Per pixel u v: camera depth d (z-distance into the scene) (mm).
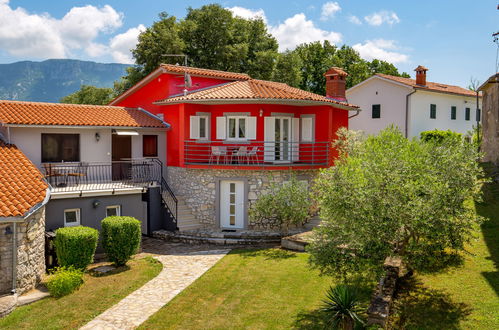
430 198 8688
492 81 20953
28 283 12258
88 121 19312
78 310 10891
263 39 43000
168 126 21891
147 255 16438
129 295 11945
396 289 10148
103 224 14742
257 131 20031
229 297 11430
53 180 18312
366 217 8789
